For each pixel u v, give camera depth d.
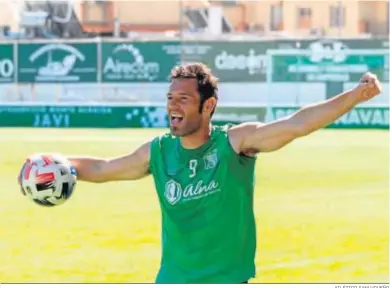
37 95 40.94
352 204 17.28
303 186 20.00
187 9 45.22
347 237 13.73
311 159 25.36
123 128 38.94
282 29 46.06
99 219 15.50
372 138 32.44
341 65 39.06
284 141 5.97
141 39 40.50
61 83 40.88
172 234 6.21
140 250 12.88
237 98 39.81
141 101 40.56
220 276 6.12
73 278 11.12
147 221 15.34
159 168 6.23
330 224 15.00
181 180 6.14
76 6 44.00
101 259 12.23
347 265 11.73
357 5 45.22
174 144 6.25
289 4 45.84
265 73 39.62
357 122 37.84
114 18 44.41
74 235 14.06
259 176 21.77
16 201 17.55
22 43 40.94
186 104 5.97
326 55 39.12
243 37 39.69
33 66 40.91
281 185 20.14
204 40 40.19
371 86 5.81
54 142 30.75
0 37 42.44
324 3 45.56
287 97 39.47
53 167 6.43
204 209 6.10
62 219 15.54
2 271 11.43
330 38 39.12
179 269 6.20
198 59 40.28
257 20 46.28
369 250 12.77
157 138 6.37
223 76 39.91
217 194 6.07
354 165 23.97
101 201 17.48
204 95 6.00
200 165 6.11
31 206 16.89
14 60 40.94
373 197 18.23
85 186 19.36
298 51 39.34
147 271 11.52
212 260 6.14
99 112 39.72
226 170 6.05
